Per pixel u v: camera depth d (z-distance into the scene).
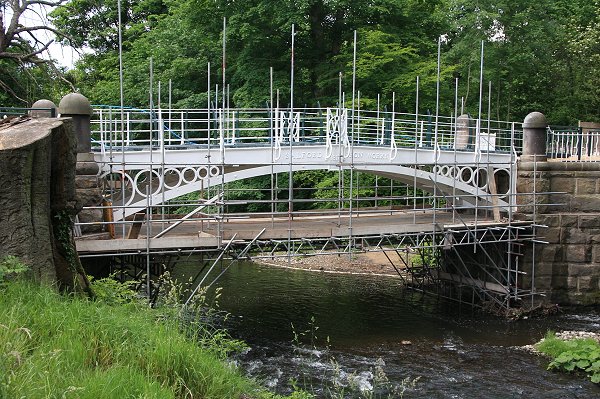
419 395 13.49
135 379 5.92
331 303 22.17
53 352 5.80
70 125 8.25
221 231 15.23
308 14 31.02
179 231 17.28
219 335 9.12
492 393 13.67
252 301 22.27
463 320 19.95
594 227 21.25
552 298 21.19
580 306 21.31
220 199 16.75
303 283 25.45
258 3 30.03
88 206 14.85
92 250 13.64
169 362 6.67
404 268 26.20
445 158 20.59
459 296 22.19
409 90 30.98
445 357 16.19
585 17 36.72
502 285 20.72
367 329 18.83
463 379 14.53
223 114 18.05
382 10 30.78
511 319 19.95
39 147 7.42
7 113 15.81
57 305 6.94
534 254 20.94
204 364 7.00
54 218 8.33
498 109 33.66
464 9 34.06
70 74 31.14
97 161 15.67
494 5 31.95
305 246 20.59
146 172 19.28
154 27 37.88
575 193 21.34
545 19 33.41
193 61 31.05
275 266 29.00
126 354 6.54
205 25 32.28
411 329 18.89
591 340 16.53
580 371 15.10
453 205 19.75
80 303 7.29
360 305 21.89
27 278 7.38
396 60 31.61
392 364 15.55
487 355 16.36
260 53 32.41
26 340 6.04
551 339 16.97
